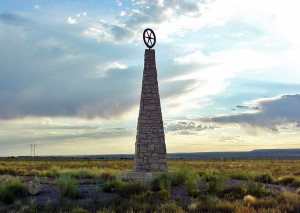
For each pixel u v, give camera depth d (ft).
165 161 78.13
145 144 78.18
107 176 83.25
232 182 67.21
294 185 74.64
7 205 49.85
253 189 55.01
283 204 42.80
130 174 74.54
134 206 43.50
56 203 48.01
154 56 83.05
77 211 41.70
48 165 195.21
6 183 61.57
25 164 206.08
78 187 63.00
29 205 47.19
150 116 79.66
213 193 54.39
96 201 48.70
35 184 56.70
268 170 139.03
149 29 85.15
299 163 227.61
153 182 61.57
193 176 65.77
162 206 42.83
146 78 81.56
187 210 43.04
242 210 39.11
